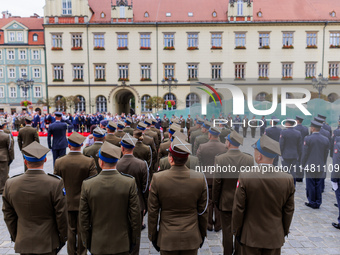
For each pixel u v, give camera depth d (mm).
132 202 3318
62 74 38281
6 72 39875
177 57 37781
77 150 4598
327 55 37656
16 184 3350
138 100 38094
